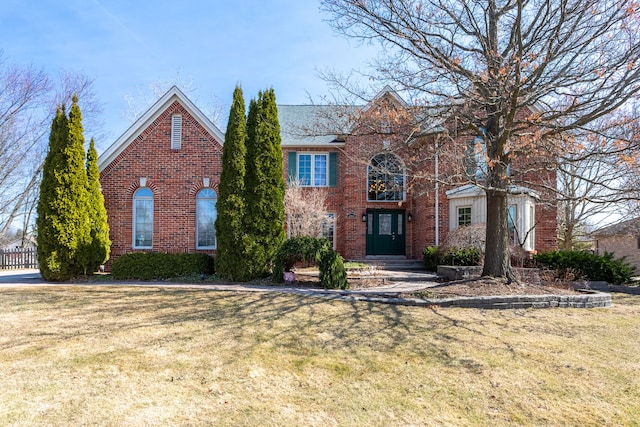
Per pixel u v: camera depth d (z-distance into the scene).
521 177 14.86
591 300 9.55
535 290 10.09
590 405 4.37
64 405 4.14
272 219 13.52
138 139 15.94
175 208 15.79
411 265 17.86
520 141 9.91
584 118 8.75
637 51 7.96
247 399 4.38
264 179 13.52
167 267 13.65
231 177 13.34
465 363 5.61
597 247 26.69
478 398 4.51
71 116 13.53
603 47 8.40
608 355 6.03
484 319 8.11
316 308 8.82
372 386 4.79
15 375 4.93
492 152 10.13
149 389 4.58
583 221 25.42
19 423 3.74
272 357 5.74
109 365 5.32
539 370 5.38
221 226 13.25
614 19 8.24
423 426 3.84
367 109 11.55
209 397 4.41
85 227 13.59
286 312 8.45
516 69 8.35
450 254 15.17
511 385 4.88
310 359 5.69
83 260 13.45
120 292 10.80
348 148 18.20
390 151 10.71
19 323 7.46
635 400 4.51
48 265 12.91
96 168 14.62
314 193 18.84
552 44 8.48
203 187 15.93
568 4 8.98
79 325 7.32
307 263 12.95
